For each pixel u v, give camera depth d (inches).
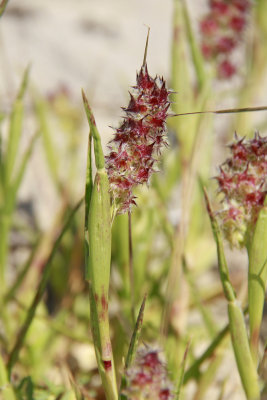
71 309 28.6
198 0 57.3
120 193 17.3
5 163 25.5
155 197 26.1
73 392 20.3
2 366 18.8
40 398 20.8
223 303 31.8
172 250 24.6
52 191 36.3
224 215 18.0
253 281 18.2
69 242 30.6
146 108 16.9
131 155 17.0
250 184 17.8
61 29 66.7
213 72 27.3
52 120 40.5
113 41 65.7
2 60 54.7
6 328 24.7
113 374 18.0
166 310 23.4
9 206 25.4
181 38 26.8
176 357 23.9
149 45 66.3
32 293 26.9
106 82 54.7
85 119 43.9
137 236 26.1
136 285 26.4
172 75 26.9
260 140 17.8
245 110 18.8
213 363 21.6
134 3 78.8
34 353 24.4
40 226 33.3
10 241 33.6
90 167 17.8
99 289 17.7
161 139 17.0
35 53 59.2
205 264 31.2
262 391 19.2
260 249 18.0
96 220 17.4
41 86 51.2
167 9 78.3
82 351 26.0
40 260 29.3
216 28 27.0
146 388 16.6
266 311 30.0
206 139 27.2
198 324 28.2
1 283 25.6
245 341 18.2
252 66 33.0
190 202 24.7
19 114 25.1
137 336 17.8
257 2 31.5
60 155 38.0
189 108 26.8
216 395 24.2
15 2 71.5
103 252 17.6
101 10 74.3
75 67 57.7
